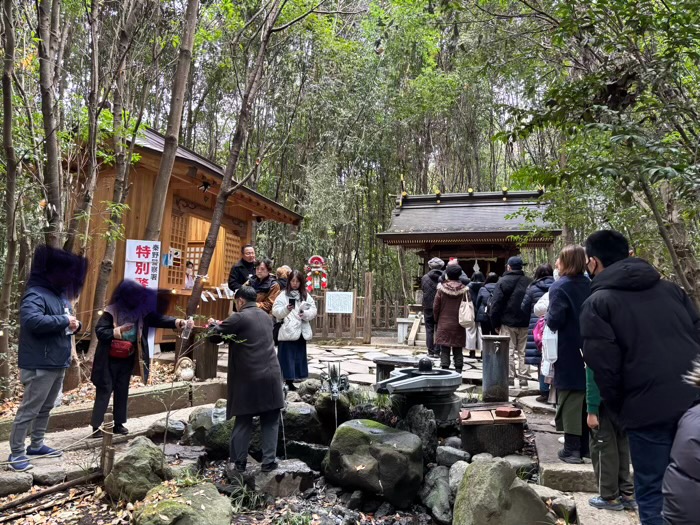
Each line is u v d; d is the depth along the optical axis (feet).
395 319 42.39
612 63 11.70
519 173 12.67
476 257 49.57
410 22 43.88
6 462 11.68
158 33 21.18
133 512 9.89
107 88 18.56
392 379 14.30
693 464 4.98
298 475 12.64
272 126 50.72
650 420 7.15
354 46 48.65
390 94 53.93
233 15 26.71
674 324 7.43
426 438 13.92
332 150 50.42
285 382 18.81
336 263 58.34
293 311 18.83
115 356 13.75
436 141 65.57
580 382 11.46
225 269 33.76
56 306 11.99
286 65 45.24
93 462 12.28
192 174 24.56
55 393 12.57
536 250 69.82
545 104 11.76
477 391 20.61
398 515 12.26
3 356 16.20
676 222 14.44
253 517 11.23
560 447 12.84
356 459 12.63
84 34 28.14
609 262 8.57
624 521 9.14
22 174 18.03
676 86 12.07
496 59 23.56
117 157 19.43
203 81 50.78
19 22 18.40
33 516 10.32
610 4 10.79
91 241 23.93
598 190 17.62
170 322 14.12
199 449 14.24
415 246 50.06
